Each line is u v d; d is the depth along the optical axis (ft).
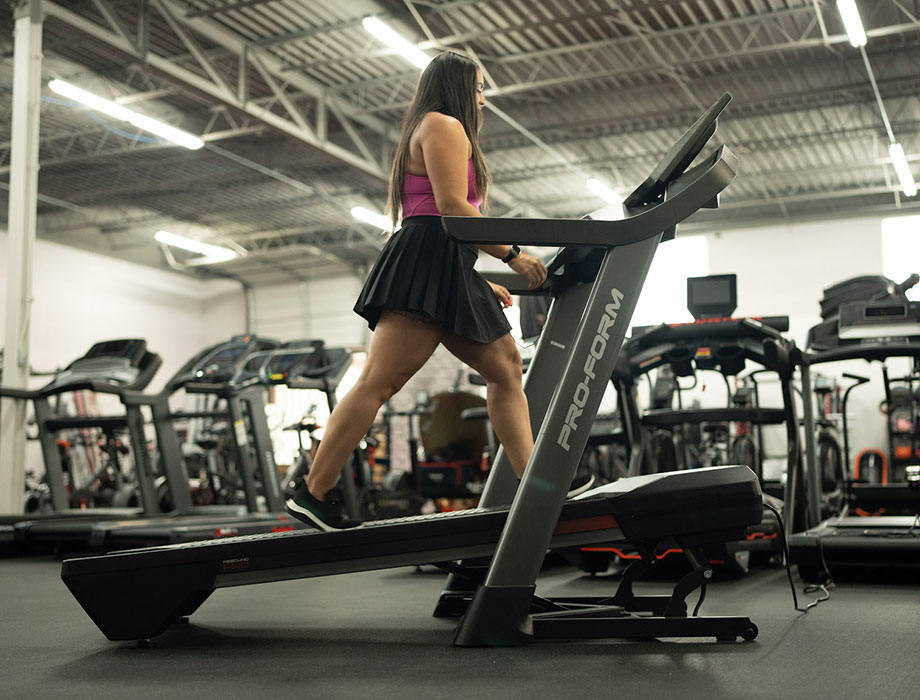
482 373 7.07
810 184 42.19
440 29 28.73
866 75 31.86
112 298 49.11
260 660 6.12
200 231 50.03
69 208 45.91
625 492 6.83
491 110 34.65
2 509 21.31
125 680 5.52
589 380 6.64
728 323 13.39
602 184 37.91
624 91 33.50
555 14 27.68
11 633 7.75
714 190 6.77
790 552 11.60
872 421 24.17
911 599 9.53
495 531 6.97
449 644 6.63
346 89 33.71
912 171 40.60
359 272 53.72
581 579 12.36
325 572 7.00
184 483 19.94
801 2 26.91
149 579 6.90
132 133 36.99
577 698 4.70
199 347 55.26
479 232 6.32
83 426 19.97
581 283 8.32
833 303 17.33
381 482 26.66
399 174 6.98
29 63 23.39
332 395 19.69
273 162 40.27
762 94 33.35
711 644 6.43
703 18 27.96
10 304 22.33
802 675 5.28
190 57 30.42
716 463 20.42
